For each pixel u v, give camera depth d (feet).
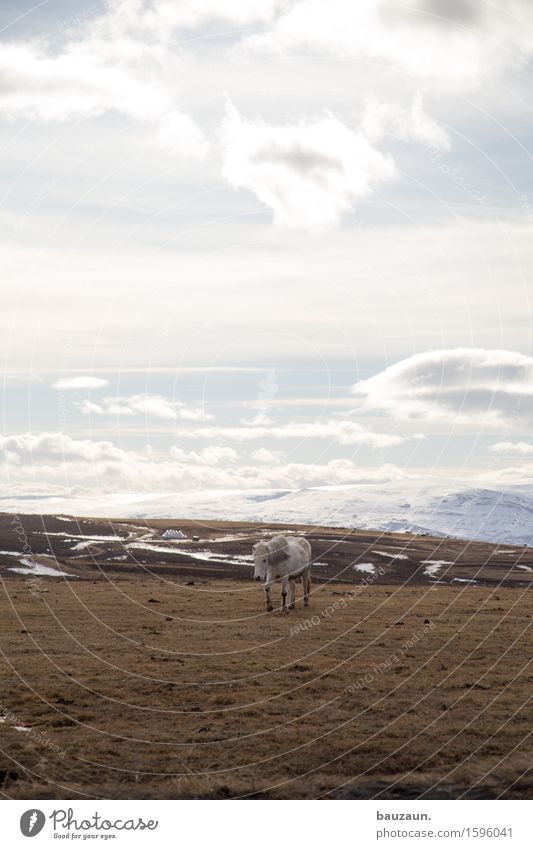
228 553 248.93
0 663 83.10
